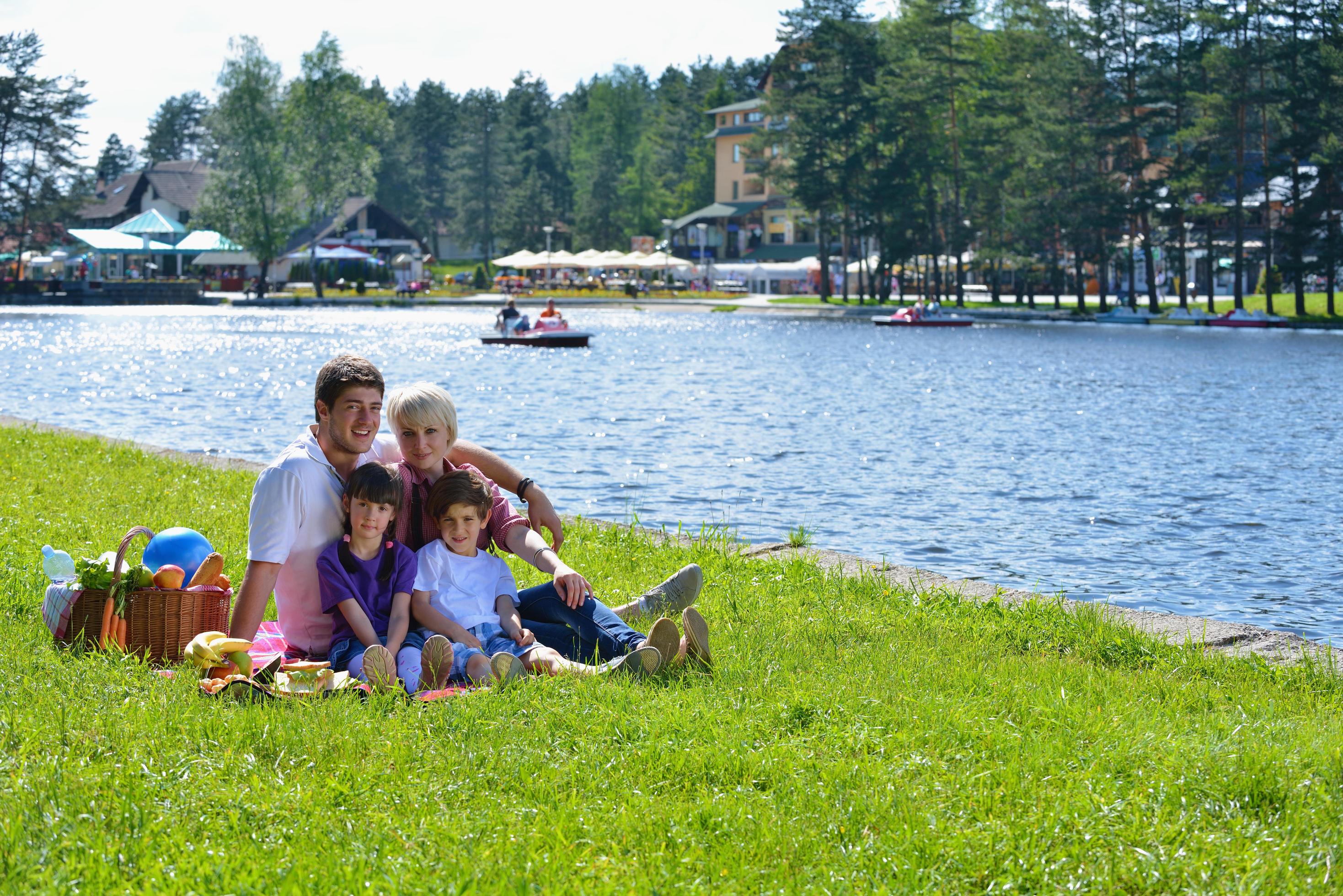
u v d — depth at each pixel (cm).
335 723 467
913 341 4781
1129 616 777
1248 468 1633
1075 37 6238
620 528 1022
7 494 1047
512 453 1712
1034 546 1140
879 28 8106
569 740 461
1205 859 370
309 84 8450
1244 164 6050
